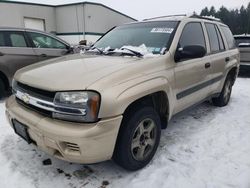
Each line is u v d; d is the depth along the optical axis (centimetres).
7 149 296
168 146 308
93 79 211
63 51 589
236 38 925
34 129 216
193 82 324
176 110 305
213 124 384
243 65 878
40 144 222
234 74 491
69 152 207
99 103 201
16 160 273
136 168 254
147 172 255
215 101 470
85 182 239
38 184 235
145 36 320
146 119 249
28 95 232
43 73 238
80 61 267
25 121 225
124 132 227
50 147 217
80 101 201
